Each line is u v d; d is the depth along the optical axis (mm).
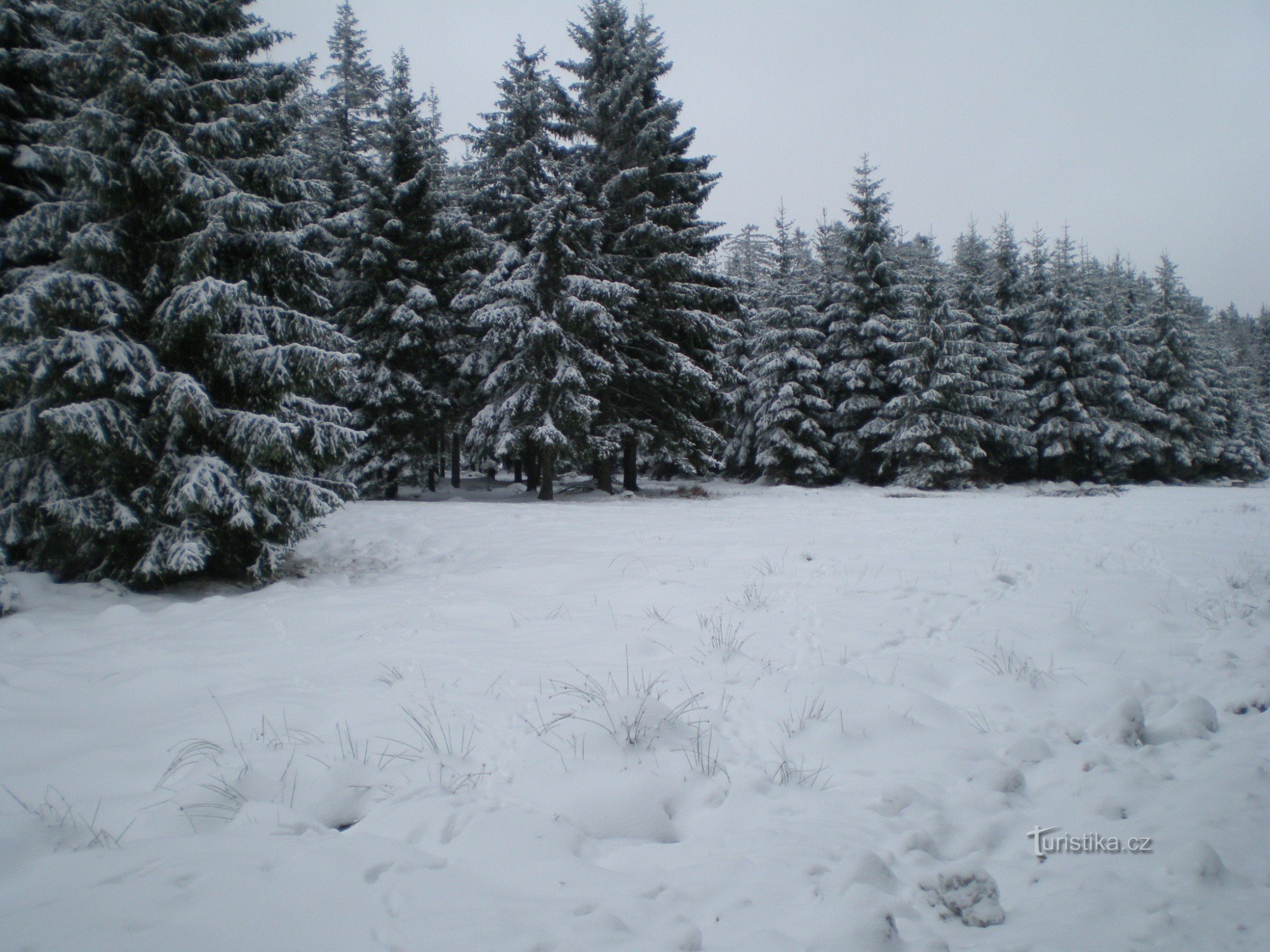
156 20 9711
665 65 25188
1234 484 38812
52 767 4195
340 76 27703
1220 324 67312
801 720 4766
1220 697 5059
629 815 3611
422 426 22828
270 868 2955
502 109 23734
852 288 32875
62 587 9242
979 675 5664
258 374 10094
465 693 5309
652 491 26484
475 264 24891
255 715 4895
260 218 9984
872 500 22984
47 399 9109
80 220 9523
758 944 2529
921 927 2693
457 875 2969
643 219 23719
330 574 10984
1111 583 8625
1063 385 34500
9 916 2605
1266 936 2551
